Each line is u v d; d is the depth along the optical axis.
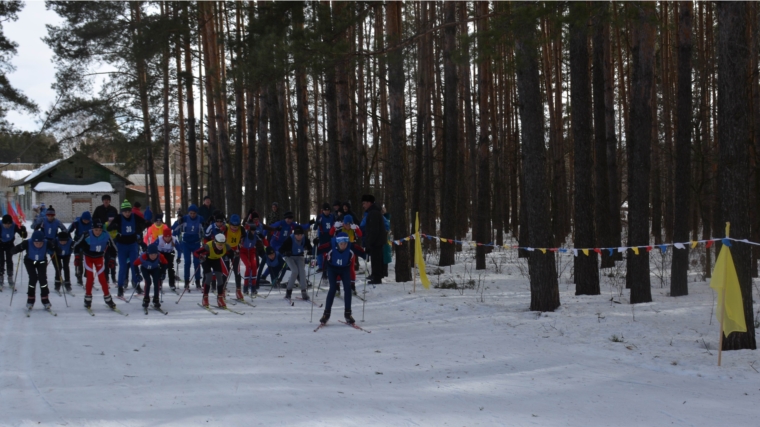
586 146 13.10
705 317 10.52
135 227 13.65
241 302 13.25
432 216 26.86
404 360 8.19
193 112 28.09
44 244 11.62
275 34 14.42
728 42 8.42
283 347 8.92
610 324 10.16
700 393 6.66
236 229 13.30
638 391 6.76
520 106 11.64
